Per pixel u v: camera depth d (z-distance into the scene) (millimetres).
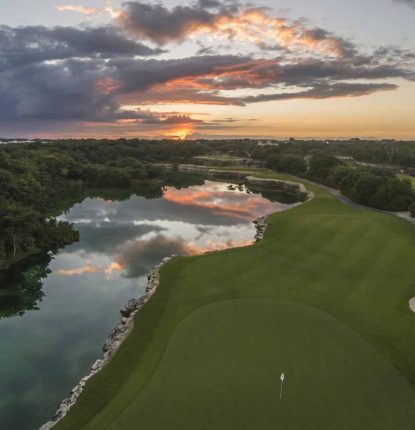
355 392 21562
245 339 27094
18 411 24688
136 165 155375
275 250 51250
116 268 52094
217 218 84812
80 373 28734
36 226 58875
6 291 44656
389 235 58250
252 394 21328
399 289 38000
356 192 101188
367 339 27859
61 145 197000
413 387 22250
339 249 51219
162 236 68938
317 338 27312
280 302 33469
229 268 44094
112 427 19391
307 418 19516
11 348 32188
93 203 104500
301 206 92688
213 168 190625
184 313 32594
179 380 22781
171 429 19062
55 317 37875
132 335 29844
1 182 67938
